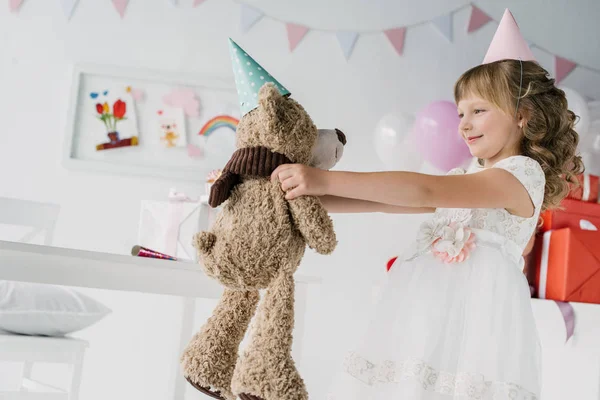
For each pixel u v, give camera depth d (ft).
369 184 3.97
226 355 3.83
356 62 9.27
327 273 8.98
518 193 4.49
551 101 4.91
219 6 9.09
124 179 8.75
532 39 9.56
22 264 4.46
